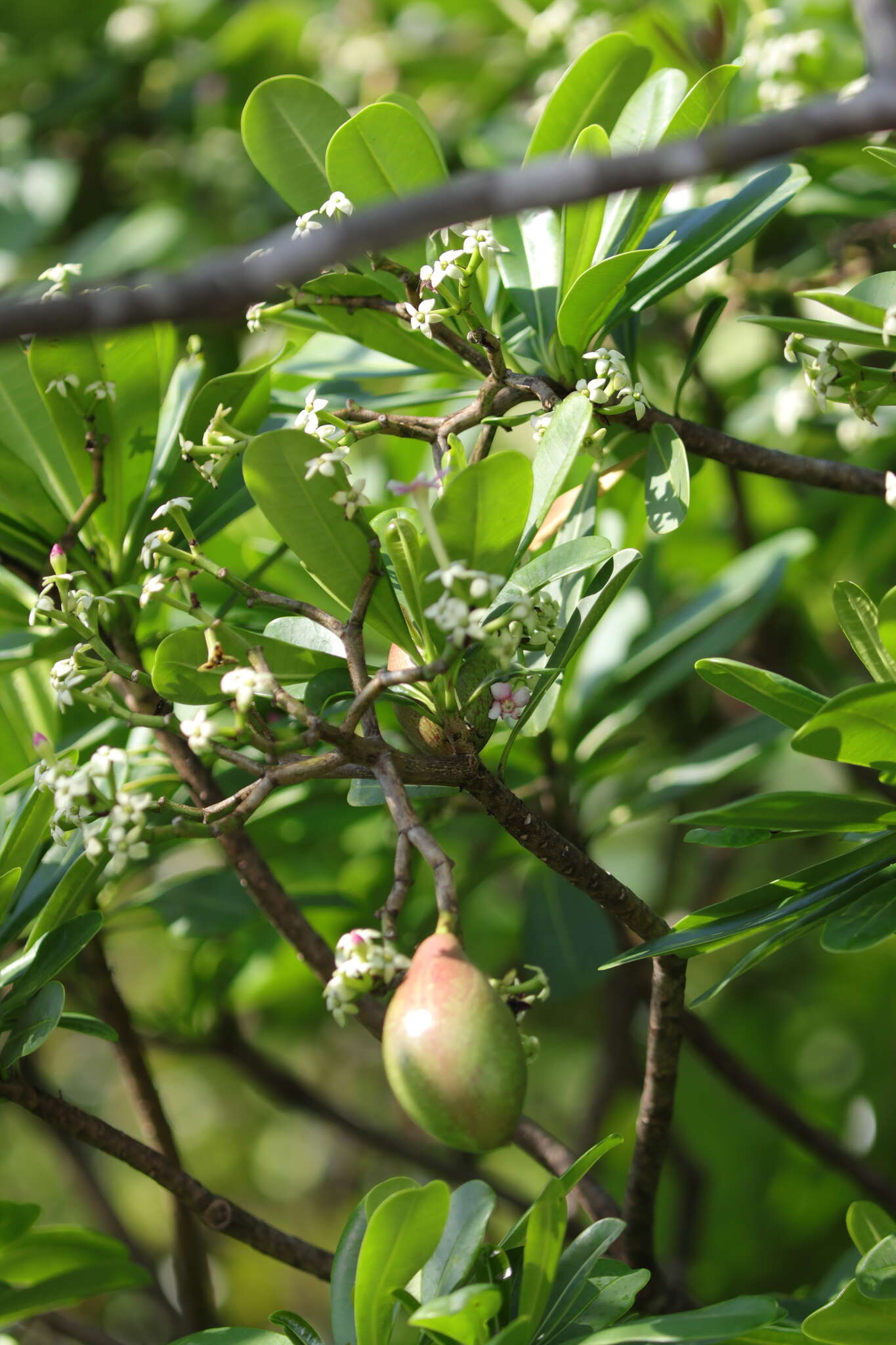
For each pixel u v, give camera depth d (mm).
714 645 1489
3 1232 1291
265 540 1507
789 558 1493
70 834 1262
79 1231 1327
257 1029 2035
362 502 1197
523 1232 1221
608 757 1490
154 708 1330
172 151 2256
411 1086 1145
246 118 1298
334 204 1259
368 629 1518
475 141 1642
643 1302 1313
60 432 1316
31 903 1320
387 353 1322
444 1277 1210
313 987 1940
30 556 1335
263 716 1368
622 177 1053
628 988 1733
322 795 1436
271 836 1503
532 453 1734
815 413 1500
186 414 1305
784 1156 2004
